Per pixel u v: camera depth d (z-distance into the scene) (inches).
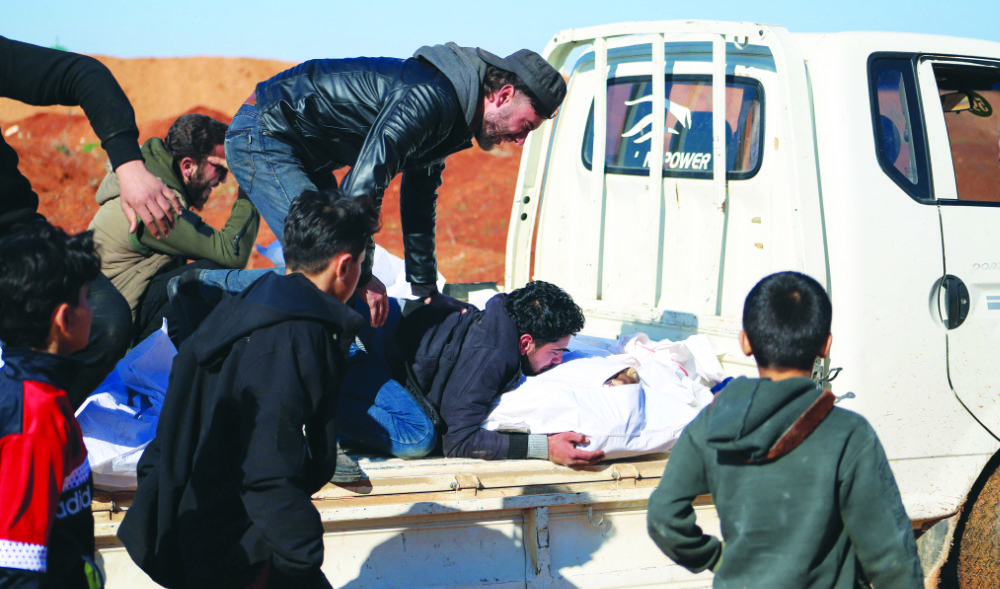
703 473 75.9
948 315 124.3
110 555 97.2
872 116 123.3
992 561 126.4
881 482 68.9
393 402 119.0
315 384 80.1
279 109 119.5
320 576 85.2
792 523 69.2
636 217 151.8
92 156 749.3
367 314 125.6
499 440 113.3
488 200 752.3
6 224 109.3
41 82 103.3
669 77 146.3
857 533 69.2
